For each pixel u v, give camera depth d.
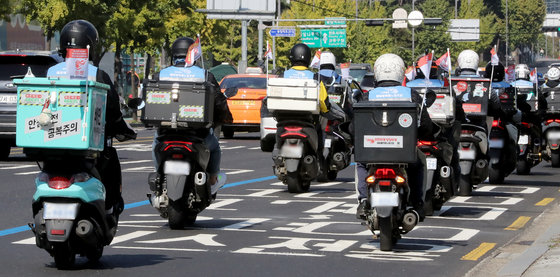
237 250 21.48
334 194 34.59
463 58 33.16
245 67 121.25
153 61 135.75
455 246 22.62
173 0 100.94
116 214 19.61
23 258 20.08
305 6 189.38
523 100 40.97
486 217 28.25
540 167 49.03
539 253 20.88
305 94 33.59
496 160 37.91
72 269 18.83
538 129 44.12
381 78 21.12
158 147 24.06
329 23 132.75
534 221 27.48
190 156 23.94
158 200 24.30
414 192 21.72
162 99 24.12
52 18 87.81
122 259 20.12
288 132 33.75
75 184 17.69
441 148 26.88
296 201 32.09
